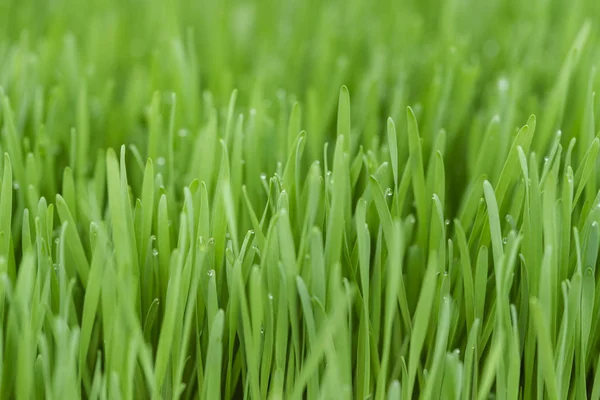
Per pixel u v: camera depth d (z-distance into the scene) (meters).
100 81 0.45
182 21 0.53
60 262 0.32
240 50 0.50
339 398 0.31
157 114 0.37
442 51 0.46
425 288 0.31
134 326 0.30
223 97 0.42
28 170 0.36
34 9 0.54
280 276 0.32
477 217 0.34
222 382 0.34
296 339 0.32
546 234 0.31
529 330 0.33
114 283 0.32
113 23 0.49
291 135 0.36
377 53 0.46
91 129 0.42
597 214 0.33
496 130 0.36
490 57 0.48
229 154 0.38
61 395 0.31
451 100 0.42
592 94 0.35
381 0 0.58
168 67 0.45
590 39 0.43
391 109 0.42
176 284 0.31
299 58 0.47
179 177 0.38
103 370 0.34
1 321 0.32
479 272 0.33
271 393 0.33
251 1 0.58
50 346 0.33
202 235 0.32
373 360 0.33
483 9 0.54
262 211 0.36
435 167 0.34
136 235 0.34
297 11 0.56
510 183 0.35
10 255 0.33
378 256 0.33
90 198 0.35
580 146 0.36
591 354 0.34
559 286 0.33
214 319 0.31
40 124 0.38
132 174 0.39
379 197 0.32
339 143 0.32
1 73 0.42
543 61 0.46
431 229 0.34
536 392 0.34
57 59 0.45
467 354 0.32
